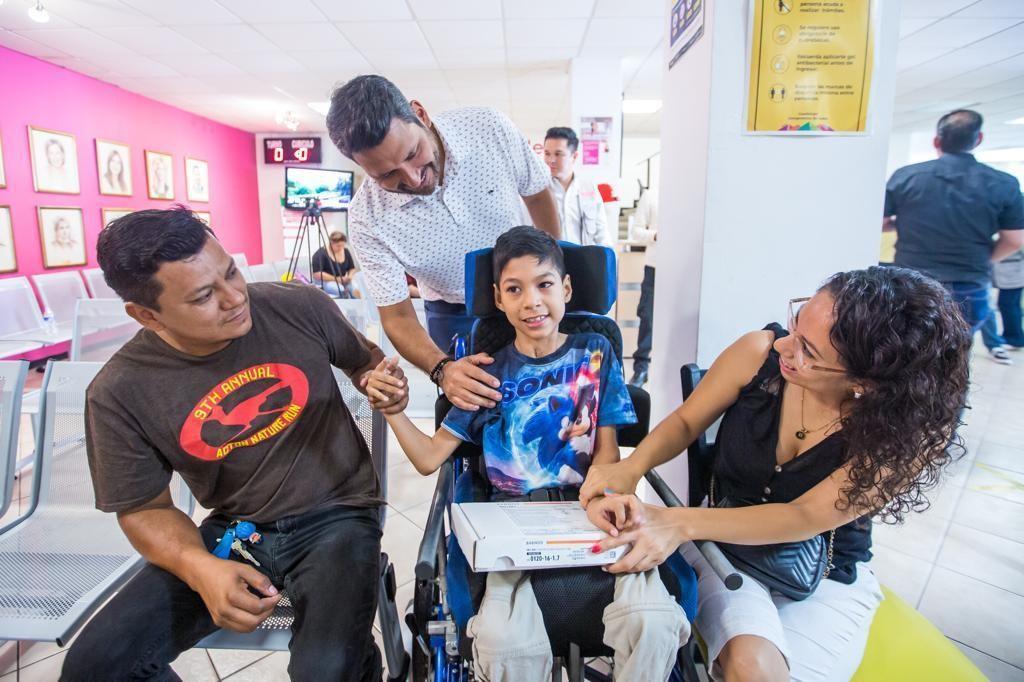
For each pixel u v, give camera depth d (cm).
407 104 109
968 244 242
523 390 112
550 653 80
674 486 173
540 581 84
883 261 335
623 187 902
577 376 112
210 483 109
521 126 830
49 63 479
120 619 94
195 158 696
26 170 456
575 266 117
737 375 105
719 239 141
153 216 90
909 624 103
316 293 120
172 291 89
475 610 86
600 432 112
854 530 98
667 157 172
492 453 110
